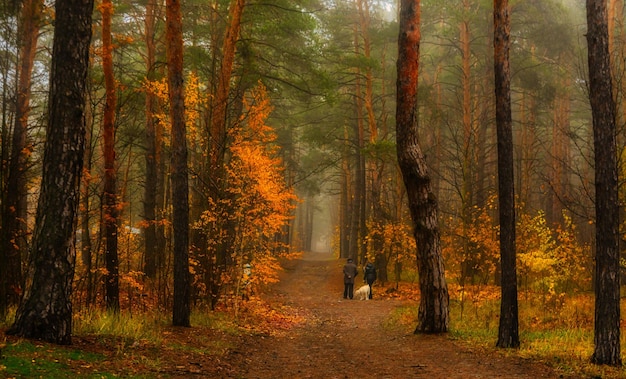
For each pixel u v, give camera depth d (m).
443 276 11.03
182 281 10.18
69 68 6.53
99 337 7.39
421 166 10.91
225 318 12.40
